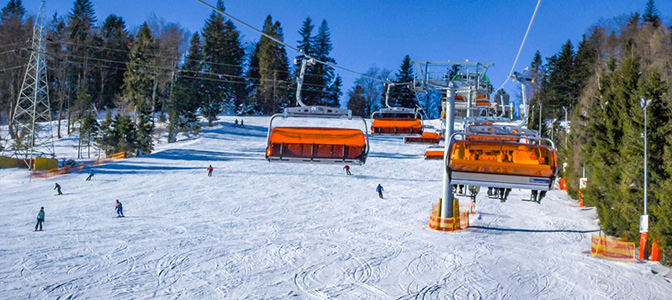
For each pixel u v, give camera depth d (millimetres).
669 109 26312
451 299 17750
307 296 17594
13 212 32719
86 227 28609
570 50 99688
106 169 52781
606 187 30297
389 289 18578
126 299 16828
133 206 35906
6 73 90312
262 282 19016
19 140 57250
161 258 22047
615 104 30141
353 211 35656
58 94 97688
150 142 73000
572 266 22547
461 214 31875
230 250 23766
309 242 25766
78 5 119000
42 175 48938
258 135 85875
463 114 36719
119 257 22094
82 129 70125
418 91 29094
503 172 17688
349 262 22031
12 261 20859
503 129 18188
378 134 30516
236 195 41188
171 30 107062
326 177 50812
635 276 21172
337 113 19734
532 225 32250
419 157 65250
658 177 24969
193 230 28375
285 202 38781
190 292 17719
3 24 100562
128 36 122688
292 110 19828
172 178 48250
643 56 52719
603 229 30109
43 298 16656
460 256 23578
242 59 122938
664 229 22984
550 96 98312
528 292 18844
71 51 102438
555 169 17281
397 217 33625
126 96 95188
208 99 102125
